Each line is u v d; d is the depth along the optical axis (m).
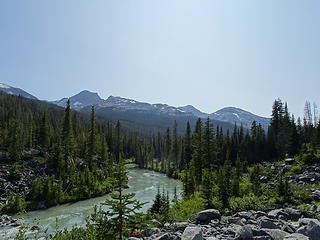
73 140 82.88
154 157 147.75
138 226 12.30
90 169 80.38
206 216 22.14
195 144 71.00
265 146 84.44
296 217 21.11
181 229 20.02
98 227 12.81
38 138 86.88
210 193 31.50
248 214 22.27
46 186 55.56
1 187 57.53
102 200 58.12
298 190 31.44
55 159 72.62
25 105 157.62
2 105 137.88
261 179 43.91
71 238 16.05
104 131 137.62
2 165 66.38
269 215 21.77
